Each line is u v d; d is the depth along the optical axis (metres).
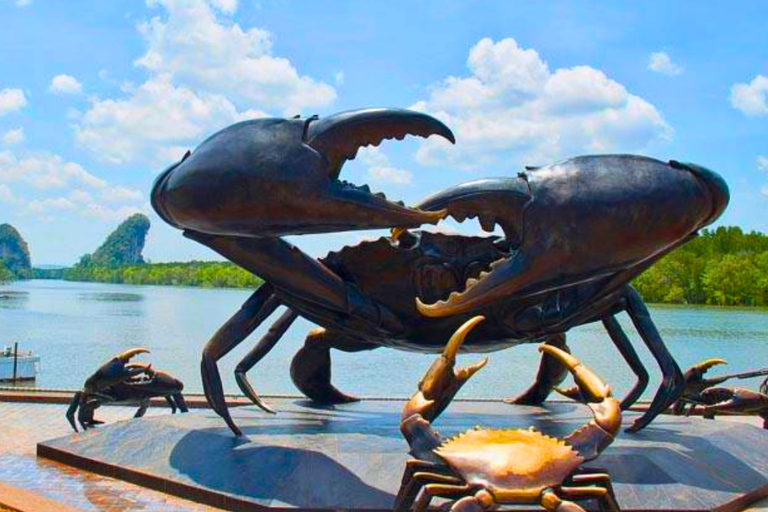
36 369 25.92
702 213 8.08
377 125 7.64
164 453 8.30
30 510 7.01
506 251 8.74
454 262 8.64
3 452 9.57
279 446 7.84
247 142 7.78
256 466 7.59
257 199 7.68
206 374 8.41
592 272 7.89
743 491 7.63
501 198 7.95
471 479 5.61
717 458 8.12
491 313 8.77
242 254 8.32
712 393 11.18
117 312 66.88
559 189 7.82
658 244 7.92
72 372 25.83
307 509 6.93
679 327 44.75
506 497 5.47
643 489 7.19
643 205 7.77
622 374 24.69
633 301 9.13
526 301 8.70
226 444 8.09
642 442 8.25
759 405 11.00
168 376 10.88
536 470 5.59
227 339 8.50
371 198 7.71
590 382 6.47
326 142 7.68
